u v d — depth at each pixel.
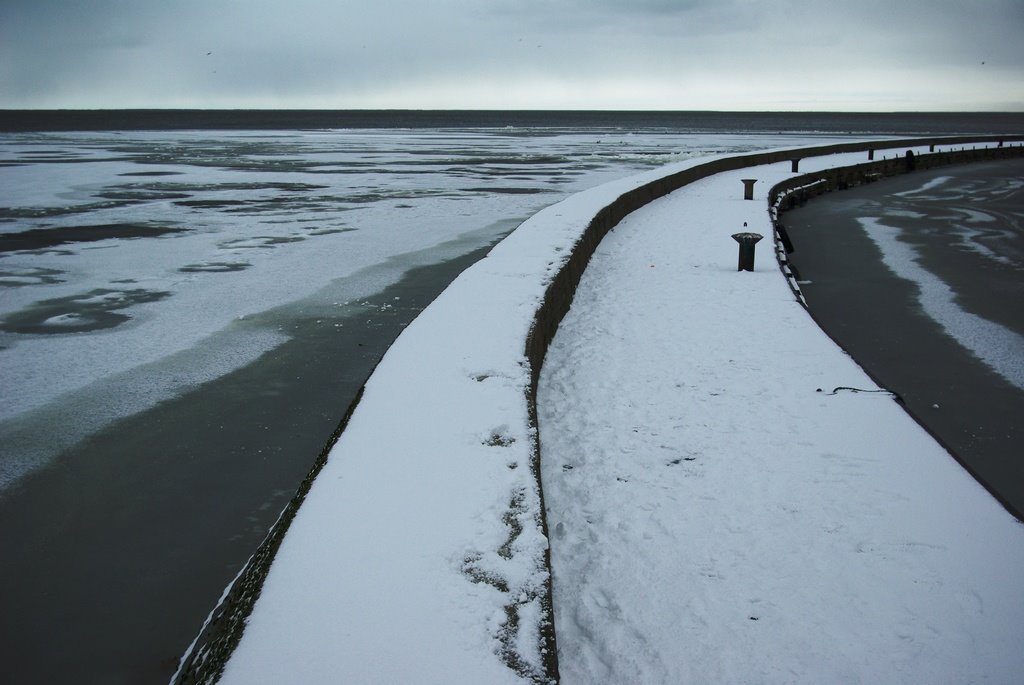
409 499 3.59
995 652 3.41
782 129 136.62
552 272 9.27
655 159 46.09
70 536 4.96
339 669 2.44
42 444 6.38
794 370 7.24
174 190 28.38
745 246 12.06
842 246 17.62
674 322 9.18
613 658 3.59
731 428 5.95
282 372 8.20
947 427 7.26
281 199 25.16
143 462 6.04
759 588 3.96
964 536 4.28
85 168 39.41
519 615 2.84
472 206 22.81
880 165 36.50
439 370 5.50
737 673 3.41
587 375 7.47
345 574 2.96
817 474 5.10
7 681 3.66
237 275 13.25
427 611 2.76
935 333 10.52
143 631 4.03
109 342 9.32
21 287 12.41
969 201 26.70
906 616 3.66
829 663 3.41
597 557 4.40
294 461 6.07
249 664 2.45
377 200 24.58
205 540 4.91
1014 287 13.21
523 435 4.41
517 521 3.47
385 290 12.02
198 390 7.66
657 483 5.17
